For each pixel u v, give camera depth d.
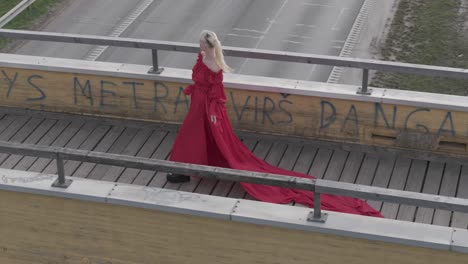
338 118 13.19
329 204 12.16
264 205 11.01
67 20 39.25
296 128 13.49
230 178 10.87
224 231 11.11
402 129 12.96
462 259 10.16
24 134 14.25
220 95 12.30
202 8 40.22
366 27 37.62
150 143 13.87
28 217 12.00
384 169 13.02
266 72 34.38
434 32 36.56
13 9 38.84
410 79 32.44
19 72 14.33
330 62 12.64
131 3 40.94
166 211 11.15
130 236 11.67
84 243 12.00
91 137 14.10
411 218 11.91
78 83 14.13
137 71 13.76
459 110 12.49
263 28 38.06
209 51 11.95
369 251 10.54
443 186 12.59
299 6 39.94
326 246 10.72
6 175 11.89
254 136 13.77
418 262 10.40
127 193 11.38
